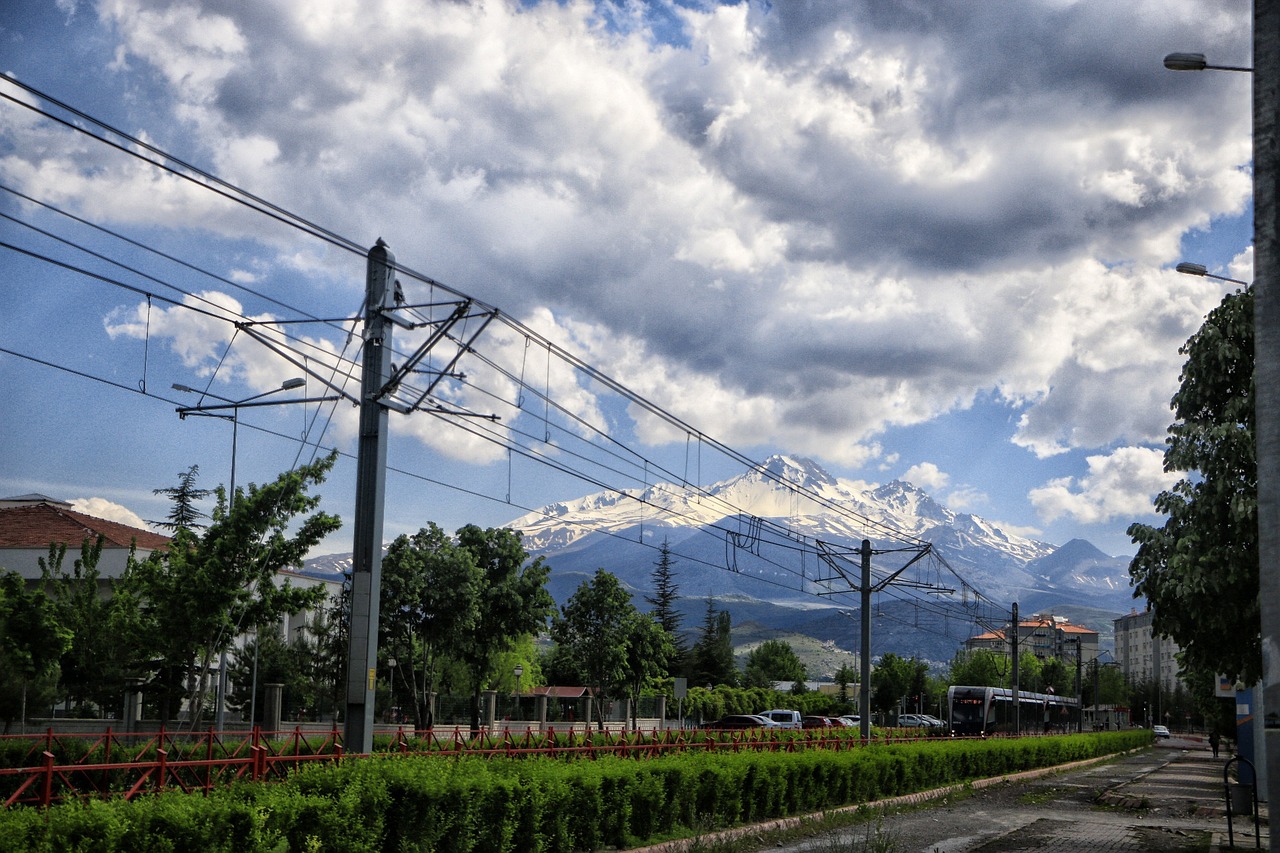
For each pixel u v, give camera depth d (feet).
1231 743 214.48
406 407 71.15
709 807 69.15
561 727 207.21
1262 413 24.16
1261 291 24.53
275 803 38.91
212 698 175.42
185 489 200.13
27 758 64.75
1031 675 458.50
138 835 33.60
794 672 524.11
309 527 105.09
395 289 71.61
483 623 172.55
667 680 337.31
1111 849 65.57
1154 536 61.05
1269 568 23.66
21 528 202.59
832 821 75.66
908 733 190.08
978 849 64.18
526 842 51.70
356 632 67.77
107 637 131.44
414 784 44.78
